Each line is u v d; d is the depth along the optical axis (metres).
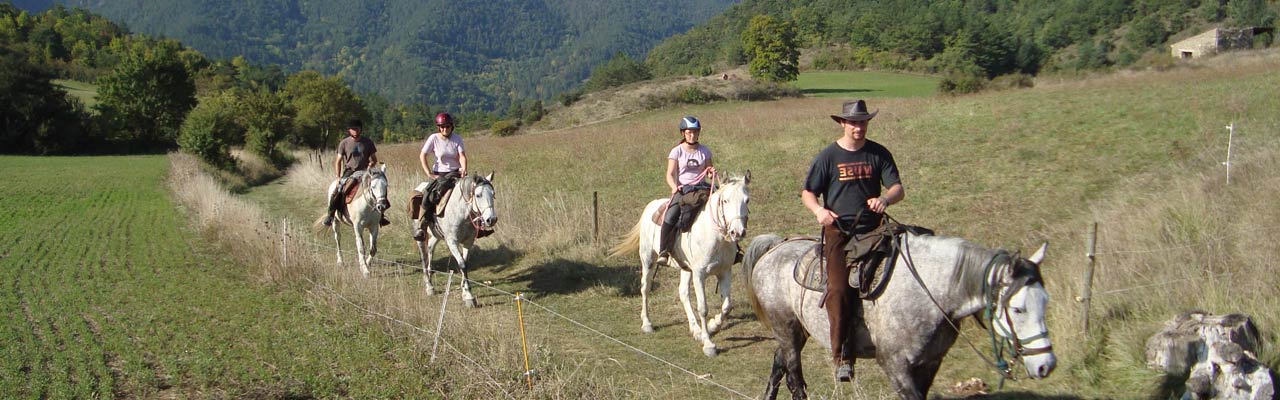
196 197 21.31
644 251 9.25
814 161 5.31
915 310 4.94
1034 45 105.00
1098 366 6.99
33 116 54.34
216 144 32.59
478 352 7.80
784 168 19.67
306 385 7.34
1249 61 33.09
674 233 8.67
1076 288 8.23
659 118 48.53
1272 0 91.81
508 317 9.94
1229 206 10.19
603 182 20.73
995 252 4.76
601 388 6.96
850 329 5.26
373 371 7.64
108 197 24.59
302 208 21.83
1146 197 12.97
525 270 12.70
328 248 14.14
